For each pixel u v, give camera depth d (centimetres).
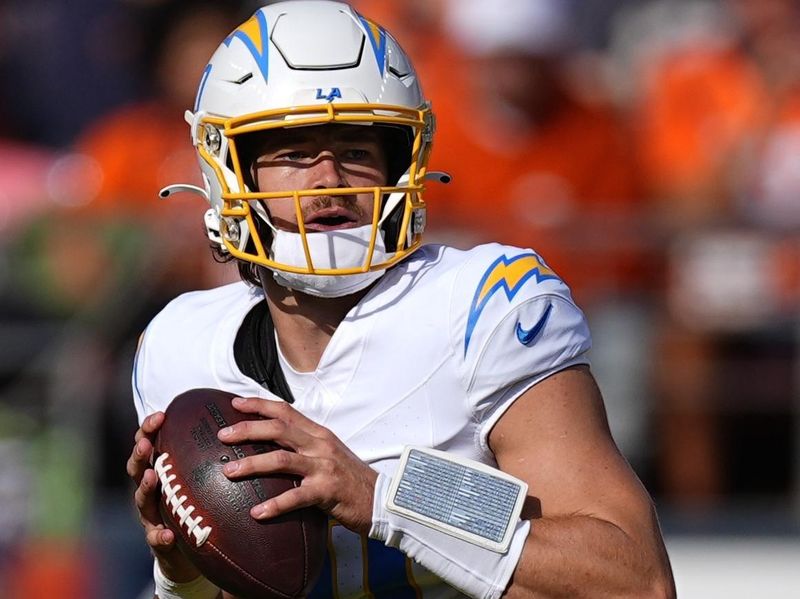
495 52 1617
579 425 826
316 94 840
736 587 1498
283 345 888
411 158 866
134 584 1507
